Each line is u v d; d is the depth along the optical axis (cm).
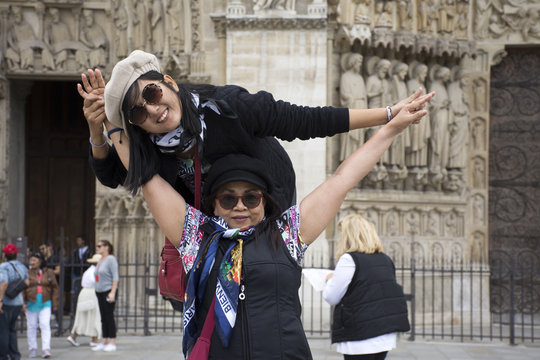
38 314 1133
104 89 244
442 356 1152
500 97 1720
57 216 1950
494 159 1717
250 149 257
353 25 1477
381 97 1510
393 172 1527
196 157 254
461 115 1622
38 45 1605
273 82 1388
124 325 1468
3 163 1634
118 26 1598
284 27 1388
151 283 1547
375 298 556
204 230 251
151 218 1548
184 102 243
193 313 249
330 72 1459
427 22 1572
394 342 565
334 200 254
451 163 1612
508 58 1725
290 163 285
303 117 254
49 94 1966
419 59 1595
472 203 1672
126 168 249
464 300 1591
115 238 1599
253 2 1396
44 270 1170
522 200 1700
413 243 1405
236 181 249
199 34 1484
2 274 1023
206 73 1469
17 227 1725
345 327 559
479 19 1684
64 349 1216
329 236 1466
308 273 617
